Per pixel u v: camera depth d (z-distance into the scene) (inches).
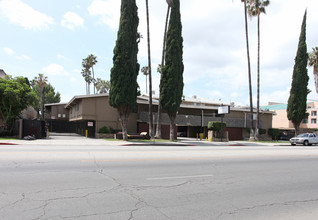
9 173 278.8
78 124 1429.6
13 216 160.2
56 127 1542.8
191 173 324.8
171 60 998.4
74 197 203.2
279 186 278.1
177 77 994.7
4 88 895.7
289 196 239.1
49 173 285.3
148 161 404.2
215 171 348.2
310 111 2477.9
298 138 1111.6
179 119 1315.2
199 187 255.6
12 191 213.0
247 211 191.2
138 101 1226.0
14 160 362.3
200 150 653.3
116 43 895.7
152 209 184.7
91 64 2447.1
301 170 391.9
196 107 1440.7
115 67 884.0
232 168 380.5
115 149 592.4
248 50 1275.8
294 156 584.1
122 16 901.8
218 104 2150.6
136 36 941.2
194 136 1566.2
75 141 819.4
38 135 890.1
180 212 181.6
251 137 1289.4
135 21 932.6
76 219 159.5
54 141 789.2
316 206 210.8
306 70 1387.8
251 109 1293.1
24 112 1445.6
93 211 174.7
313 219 180.5
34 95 1010.1
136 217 167.5
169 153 536.4
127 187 241.4
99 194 214.5
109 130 1079.6
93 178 270.4
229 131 1489.9
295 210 198.5
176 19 1010.7
